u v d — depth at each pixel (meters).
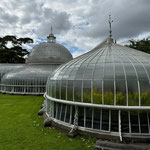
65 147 9.75
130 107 9.95
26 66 42.59
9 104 23.86
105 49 15.83
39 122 15.00
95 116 11.20
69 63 15.55
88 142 10.33
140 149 8.52
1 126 13.80
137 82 10.44
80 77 12.11
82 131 11.52
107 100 10.62
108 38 18.28
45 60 41.62
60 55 43.47
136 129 10.18
